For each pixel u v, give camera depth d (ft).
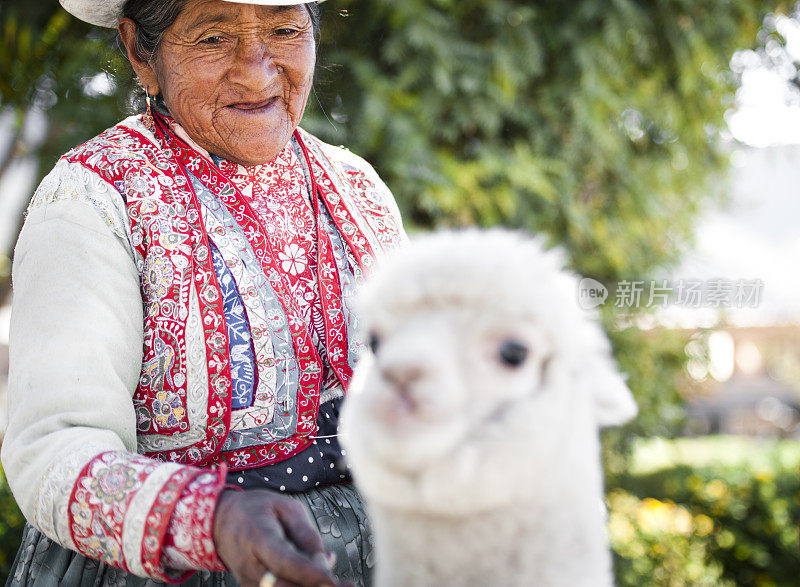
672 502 18.12
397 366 2.42
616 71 13.74
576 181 14.42
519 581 2.64
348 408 2.66
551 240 13.70
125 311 4.24
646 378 16.17
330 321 4.78
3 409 16.67
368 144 11.58
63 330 4.00
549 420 2.54
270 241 4.72
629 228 15.40
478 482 2.44
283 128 4.76
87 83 11.59
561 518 2.68
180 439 4.42
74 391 3.88
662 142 16.10
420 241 2.88
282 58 4.64
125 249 4.34
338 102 11.98
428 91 12.50
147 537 3.35
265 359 4.51
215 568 3.34
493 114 12.78
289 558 2.90
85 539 3.54
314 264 4.89
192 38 4.47
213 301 4.42
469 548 2.64
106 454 3.63
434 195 11.96
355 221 5.11
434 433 2.38
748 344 27.91
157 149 4.65
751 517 17.46
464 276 2.57
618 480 17.07
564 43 13.64
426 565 2.69
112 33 5.54
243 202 4.70
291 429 4.60
